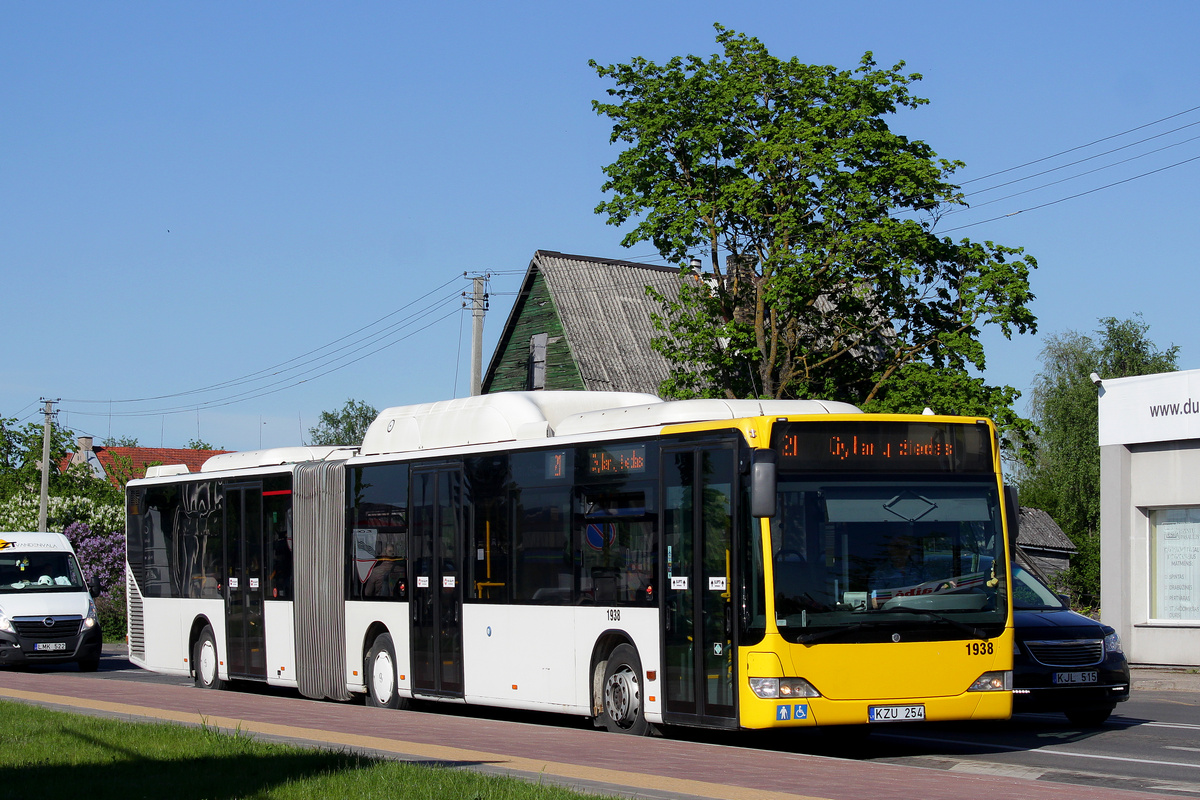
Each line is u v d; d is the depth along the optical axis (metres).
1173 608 26.11
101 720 14.72
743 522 12.55
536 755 11.75
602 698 14.52
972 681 12.61
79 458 82.19
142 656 24.31
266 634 20.72
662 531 13.65
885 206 30.92
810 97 32.00
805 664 12.14
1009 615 12.84
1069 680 15.32
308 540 19.86
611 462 14.52
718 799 8.92
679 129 32.41
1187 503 25.61
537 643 15.36
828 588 12.37
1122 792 9.59
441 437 17.77
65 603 29.34
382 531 18.38
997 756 12.91
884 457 12.82
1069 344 63.28
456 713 18.06
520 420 16.56
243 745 12.05
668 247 32.12
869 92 31.50
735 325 31.11
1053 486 59.47
